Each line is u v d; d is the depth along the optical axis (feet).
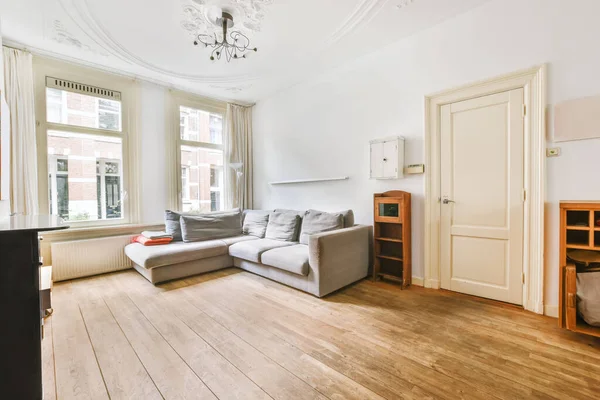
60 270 10.04
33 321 3.74
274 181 15.05
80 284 9.89
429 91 9.16
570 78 6.79
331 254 8.79
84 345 5.94
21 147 9.34
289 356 5.53
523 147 7.64
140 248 10.34
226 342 6.06
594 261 6.02
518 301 7.81
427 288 9.39
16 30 8.65
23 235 3.68
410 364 5.24
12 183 9.19
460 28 8.46
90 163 11.30
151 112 12.76
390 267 10.50
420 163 9.45
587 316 5.78
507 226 7.96
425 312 7.51
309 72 12.42
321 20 8.49
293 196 14.10
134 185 12.26
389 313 7.47
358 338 6.19
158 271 9.76
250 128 16.48
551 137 7.07
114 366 5.23
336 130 12.03
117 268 11.39
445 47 8.79
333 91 12.07
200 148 14.71
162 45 9.70
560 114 6.90
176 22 8.36
